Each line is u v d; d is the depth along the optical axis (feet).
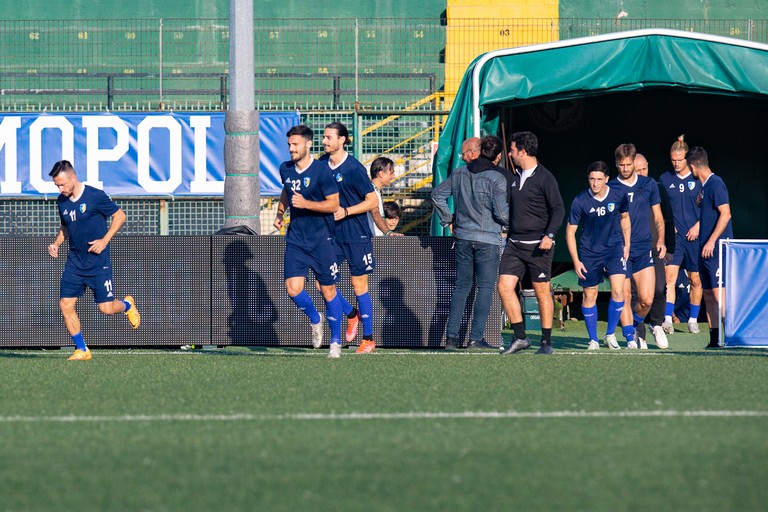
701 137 210.18
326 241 101.30
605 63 152.87
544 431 60.85
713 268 118.01
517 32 228.22
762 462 52.75
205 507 44.42
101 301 103.60
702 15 240.12
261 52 232.73
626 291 118.42
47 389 79.10
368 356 106.01
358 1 237.45
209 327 117.39
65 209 100.42
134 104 216.95
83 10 238.89
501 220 112.27
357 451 55.42
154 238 117.39
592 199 114.52
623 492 46.85
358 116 197.06
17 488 47.80
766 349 115.34
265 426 62.69
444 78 229.45
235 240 117.50
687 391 77.36
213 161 186.39
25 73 225.76
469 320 117.91
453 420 64.59
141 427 62.39
